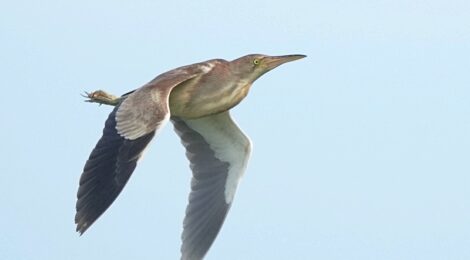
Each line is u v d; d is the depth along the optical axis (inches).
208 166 715.4
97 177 618.2
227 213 709.9
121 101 649.6
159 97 640.4
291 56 698.2
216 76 684.1
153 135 625.0
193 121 708.0
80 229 610.2
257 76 695.7
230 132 707.4
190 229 710.5
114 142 625.0
